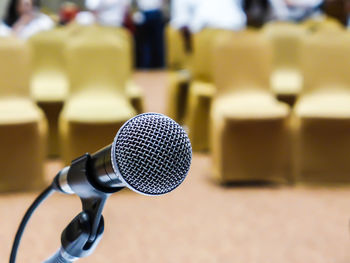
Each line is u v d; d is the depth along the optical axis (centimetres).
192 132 473
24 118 340
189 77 526
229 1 551
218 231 289
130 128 61
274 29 475
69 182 75
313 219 309
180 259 253
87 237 74
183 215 313
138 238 278
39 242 270
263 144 370
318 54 382
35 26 490
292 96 449
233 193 356
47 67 441
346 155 374
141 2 1140
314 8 619
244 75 385
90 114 349
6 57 362
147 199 343
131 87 450
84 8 1175
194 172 409
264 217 312
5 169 347
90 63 378
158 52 1150
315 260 254
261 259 254
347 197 351
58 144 441
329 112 362
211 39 473
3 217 303
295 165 378
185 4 550
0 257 250
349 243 275
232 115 357
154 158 60
